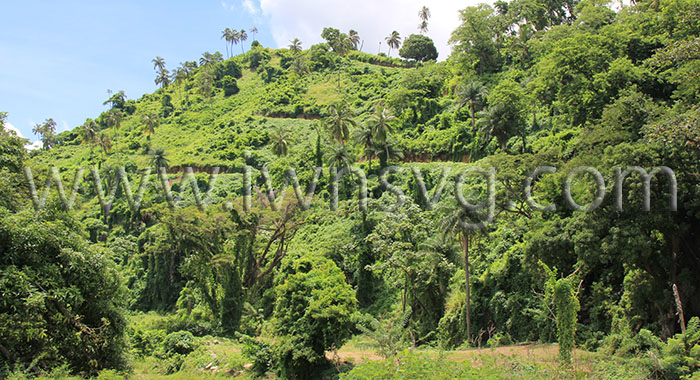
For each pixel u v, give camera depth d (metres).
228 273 48.22
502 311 35.56
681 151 23.69
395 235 48.09
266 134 98.75
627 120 30.17
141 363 32.25
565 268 31.16
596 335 28.33
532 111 64.50
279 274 55.19
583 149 32.06
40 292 18.12
